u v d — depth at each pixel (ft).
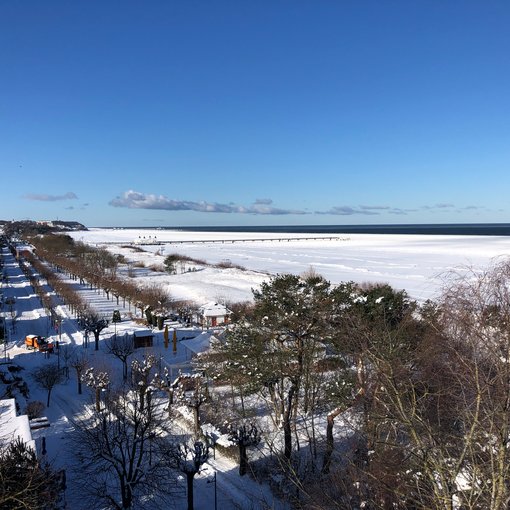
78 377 215.31
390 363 69.56
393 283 462.60
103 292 497.87
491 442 57.31
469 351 61.21
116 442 133.69
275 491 124.36
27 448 105.60
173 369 229.04
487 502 57.47
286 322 152.15
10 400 140.46
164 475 129.08
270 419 172.24
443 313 65.77
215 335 223.30
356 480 78.48
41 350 274.98
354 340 86.28
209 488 132.46
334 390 134.10
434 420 70.64
